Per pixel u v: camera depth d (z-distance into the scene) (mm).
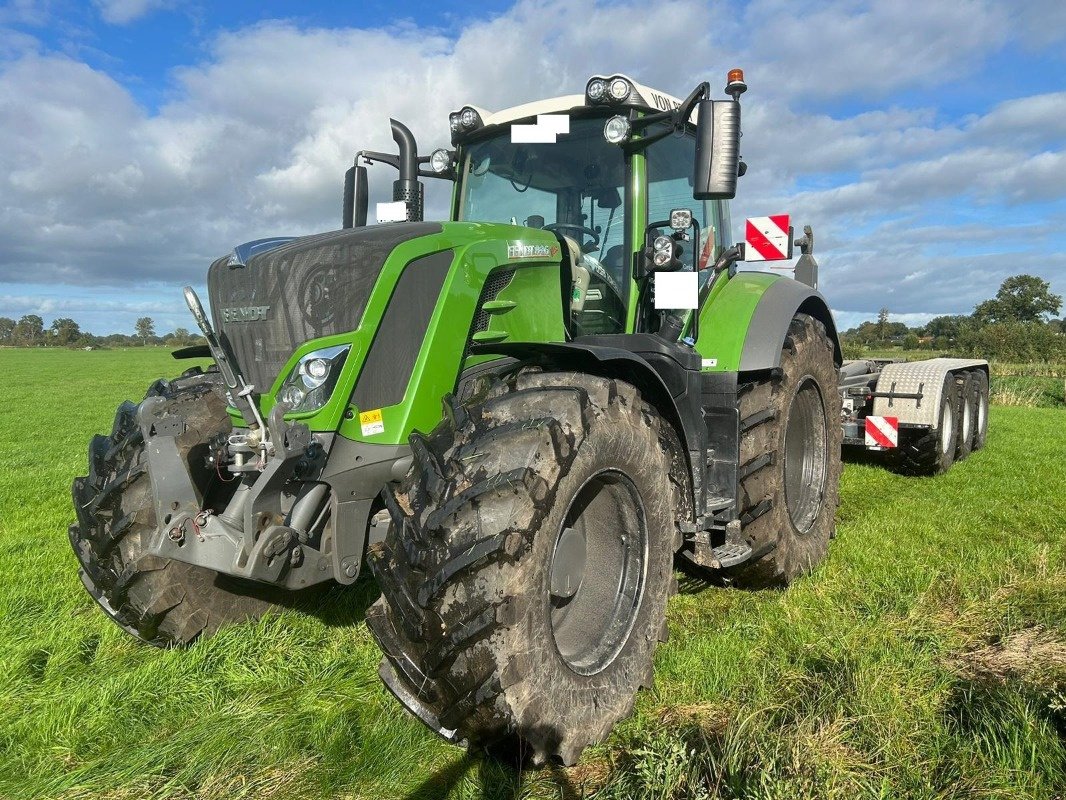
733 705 2699
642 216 3676
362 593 3893
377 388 2729
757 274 4645
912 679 2775
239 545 2717
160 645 3359
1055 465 7371
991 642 3133
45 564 4629
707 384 3836
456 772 2367
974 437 8297
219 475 3070
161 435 2844
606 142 3758
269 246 2988
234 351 2941
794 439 4414
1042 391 17562
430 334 2812
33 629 3562
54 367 41219
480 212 4105
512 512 2225
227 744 2521
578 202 3816
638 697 2814
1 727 2721
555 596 2568
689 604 3789
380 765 2398
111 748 2574
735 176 3182
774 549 3850
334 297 2699
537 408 2480
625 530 2846
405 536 2232
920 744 2395
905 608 3492
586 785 2314
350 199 4254
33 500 6938
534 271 3221
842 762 2264
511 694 2199
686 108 3316
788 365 4102
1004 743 2336
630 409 2752
